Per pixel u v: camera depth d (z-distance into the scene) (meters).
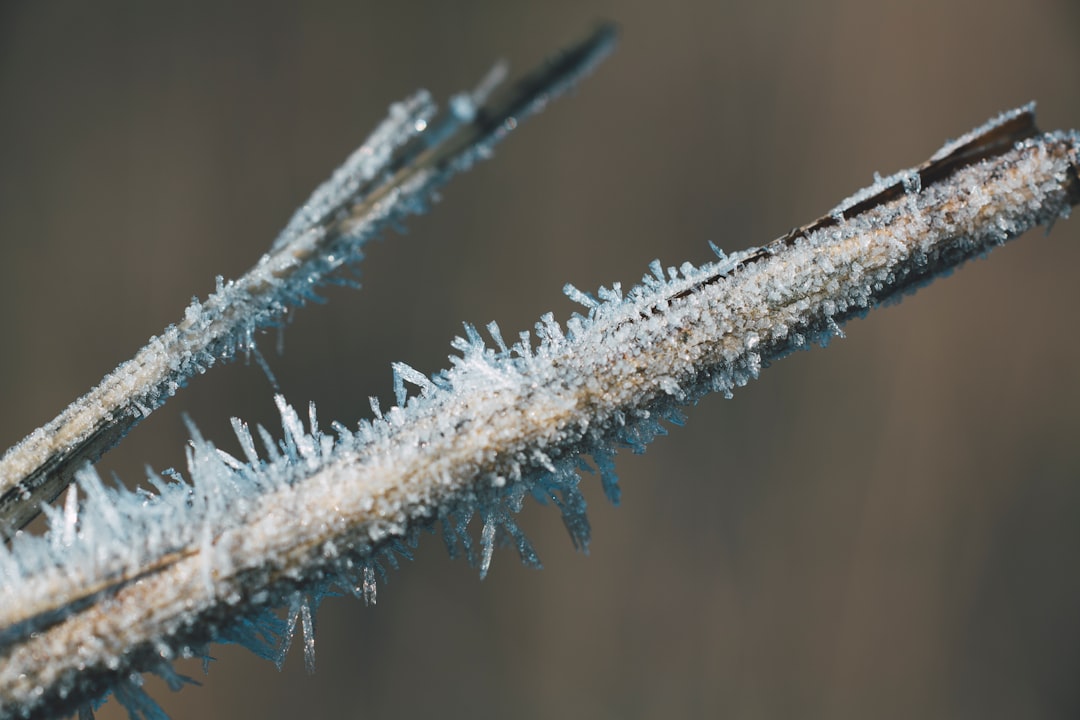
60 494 0.21
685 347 0.21
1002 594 0.72
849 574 0.73
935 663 0.72
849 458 0.74
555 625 0.74
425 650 0.73
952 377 0.74
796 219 0.81
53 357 0.83
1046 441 0.73
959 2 0.79
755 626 0.73
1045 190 0.21
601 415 0.21
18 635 0.20
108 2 0.90
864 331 0.76
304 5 0.90
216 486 0.21
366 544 0.21
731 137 0.83
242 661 0.71
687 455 0.75
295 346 0.75
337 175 0.22
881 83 0.80
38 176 0.87
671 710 0.72
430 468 0.21
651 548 0.74
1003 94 0.79
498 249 0.82
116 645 0.20
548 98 0.22
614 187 0.84
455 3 0.91
